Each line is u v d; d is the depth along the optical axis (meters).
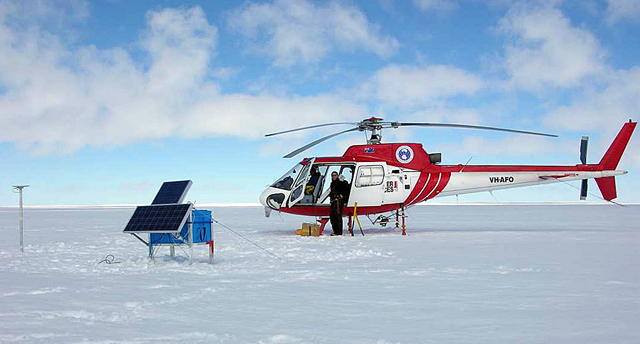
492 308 4.17
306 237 12.52
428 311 4.06
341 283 5.49
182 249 9.67
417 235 13.18
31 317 3.79
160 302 4.41
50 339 3.15
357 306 4.26
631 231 14.66
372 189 13.81
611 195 14.69
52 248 10.05
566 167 14.53
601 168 14.59
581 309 4.13
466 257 8.07
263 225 19.52
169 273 6.35
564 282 5.51
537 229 15.91
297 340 3.20
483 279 5.75
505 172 14.38
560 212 38.88
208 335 3.30
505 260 7.62
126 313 3.96
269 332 3.39
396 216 14.43
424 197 14.05
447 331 3.43
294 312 4.02
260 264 7.29
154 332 3.37
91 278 5.91
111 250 9.68
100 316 3.86
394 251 9.07
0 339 3.14
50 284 5.41
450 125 13.05
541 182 14.51
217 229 16.62
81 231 16.38
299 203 13.88
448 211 42.81
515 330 3.45
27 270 6.69
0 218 30.89
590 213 36.03
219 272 6.43
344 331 3.43
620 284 5.38
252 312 4.02
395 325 3.60
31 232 15.91
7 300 4.48
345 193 13.86
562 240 11.41
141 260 7.64
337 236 12.88
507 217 27.66
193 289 5.10
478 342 3.16
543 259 7.73
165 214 7.48
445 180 14.06
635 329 3.46
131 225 7.75
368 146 14.31
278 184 13.96
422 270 6.52
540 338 3.24
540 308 4.17
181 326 3.55
